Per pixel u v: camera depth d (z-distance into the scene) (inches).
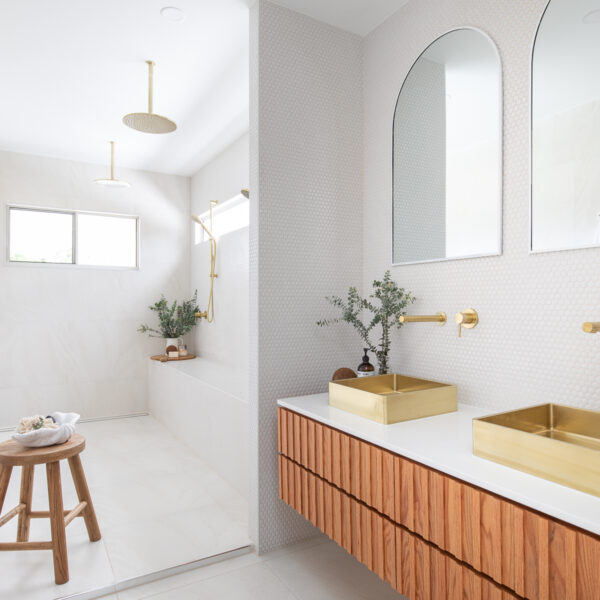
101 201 185.6
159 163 185.9
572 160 58.1
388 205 89.7
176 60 108.2
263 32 85.4
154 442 152.8
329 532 67.1
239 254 155.7
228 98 127.8
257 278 85.0
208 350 185.8
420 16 82.6
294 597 72.5
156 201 197.5
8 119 141.3
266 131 85.4
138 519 98.1
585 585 34.8
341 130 94.4
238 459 111.6
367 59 96.4
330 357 92.5
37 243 176.1
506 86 67.2
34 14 90.1
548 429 56.7
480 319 71.0
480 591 43.7
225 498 108.7
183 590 74.5
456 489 45.8
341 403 72.7
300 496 74.8
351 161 95.6
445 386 68.7
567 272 58.9
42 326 174.1
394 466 53.9
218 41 100.7
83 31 96.3
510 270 66.4
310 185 90.4
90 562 81.4
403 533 53.2
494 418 51.8
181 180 203.5
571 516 35.6
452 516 46.4
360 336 96.4
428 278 80.5
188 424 147.3
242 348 153.6
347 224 95.0
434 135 79.0
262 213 85.0
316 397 83.3
